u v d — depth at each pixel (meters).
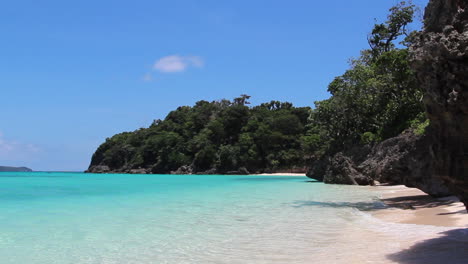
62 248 9.51
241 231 11.64
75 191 32.19
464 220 12.03
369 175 36.75
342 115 53.28
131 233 11.45
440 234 9.96
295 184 43.25
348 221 13.43
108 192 30.69
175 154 121.12
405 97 46.62
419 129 25.62
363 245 9.10
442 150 6.80
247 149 108.19
